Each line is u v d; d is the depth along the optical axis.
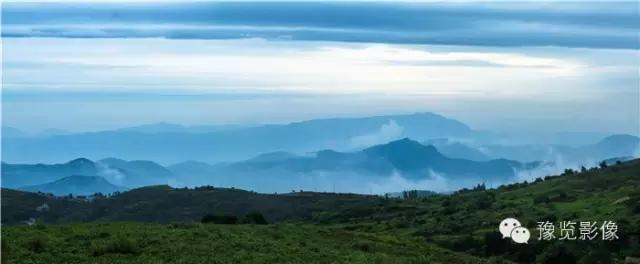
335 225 147.12
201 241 49.88
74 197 199.00
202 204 190.50
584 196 163.38
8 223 152.88
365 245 57.88
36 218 163.38
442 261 57.00
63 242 47.38
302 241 56.03
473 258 62.97
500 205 164.50
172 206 186.62
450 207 169.38
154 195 198.00
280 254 48.00
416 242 68.75
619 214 123.19
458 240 104.38
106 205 186.50
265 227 62.03
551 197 167.62
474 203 171.62
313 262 46.50
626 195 148.75
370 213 176.75
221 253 46.62
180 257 44.47
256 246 49.97
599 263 81.62
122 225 57.84
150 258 43.94
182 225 57.88
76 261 42.59
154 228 55.53
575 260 82.00
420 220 150.75
